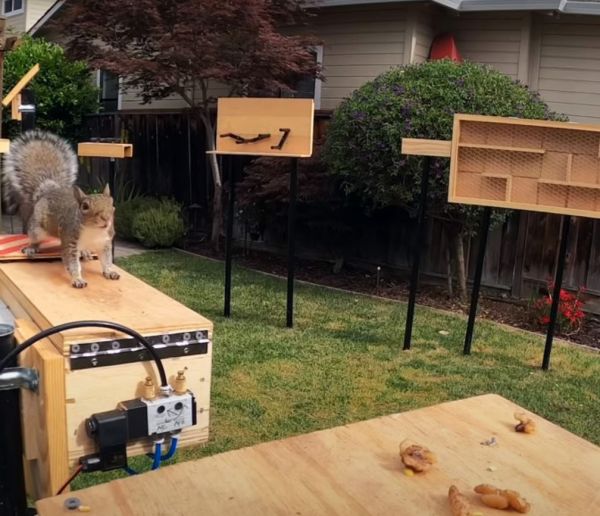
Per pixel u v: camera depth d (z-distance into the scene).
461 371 4.75
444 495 1.49
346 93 8.95
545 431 1.83
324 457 1.64
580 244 6.75
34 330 2.19
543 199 4.54
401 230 7.96
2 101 5.92
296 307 6.32
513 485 1.55
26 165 3.38
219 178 9.12
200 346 2.17
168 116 10.59
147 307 2.33
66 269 2.84
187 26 7.82
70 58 8.95
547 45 8.02
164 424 2.03
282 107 5.20
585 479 1.59
